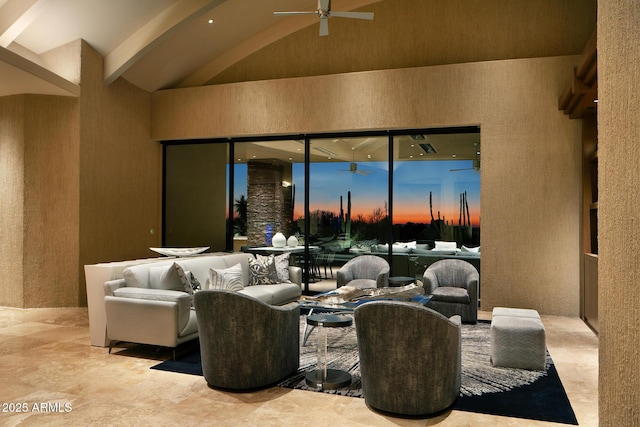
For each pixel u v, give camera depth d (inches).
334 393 132.7
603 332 38.3
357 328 119.7
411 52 273.9
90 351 175.6
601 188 39.2
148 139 310.8
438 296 219.8
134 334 168.7
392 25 277.6
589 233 228.4
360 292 185.3
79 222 256.2
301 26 293.9
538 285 239.6
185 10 244.4
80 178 256.5
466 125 253.6
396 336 114.2
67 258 256.5
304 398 129.0
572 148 235.6
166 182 322.3
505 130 243.3
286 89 280.1
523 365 153.6
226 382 133.6
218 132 295.0
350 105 267.0
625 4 33.4
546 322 223.5
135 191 299.0
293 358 148.3
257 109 286.4
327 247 289.4
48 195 256.1
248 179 305.0
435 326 112.9
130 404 124.6
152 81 303.9
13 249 255.0
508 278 243.3
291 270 249.3
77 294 256.1
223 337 132.6
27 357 167.6
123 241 289.0
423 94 254.7
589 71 177.5
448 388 118.1
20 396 130.5
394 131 272.5
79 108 255.8
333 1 280.7
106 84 274.7
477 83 247.1
